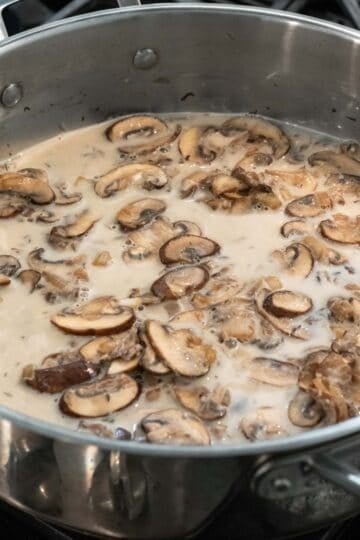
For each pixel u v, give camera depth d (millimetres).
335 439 332
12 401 436
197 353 448
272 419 423
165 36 592
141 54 601
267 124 621
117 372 438
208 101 640
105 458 336
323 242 531
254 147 612
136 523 373
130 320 468
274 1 669
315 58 586
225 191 560
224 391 435
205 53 608
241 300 487
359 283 504
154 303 486
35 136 612
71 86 600
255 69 612
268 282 499
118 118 636
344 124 618
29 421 340
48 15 631
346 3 647
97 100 619
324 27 568
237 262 518
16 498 384
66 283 502
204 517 365
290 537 398
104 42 583
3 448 358
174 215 552
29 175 578
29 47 559
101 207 560
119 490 354
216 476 338
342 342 458
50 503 376
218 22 586
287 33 581
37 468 358
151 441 402
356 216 552
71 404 423
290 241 533
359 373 436
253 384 440
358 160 610
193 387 438
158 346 446
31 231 542
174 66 615
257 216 551
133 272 512
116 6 630
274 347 462
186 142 608
